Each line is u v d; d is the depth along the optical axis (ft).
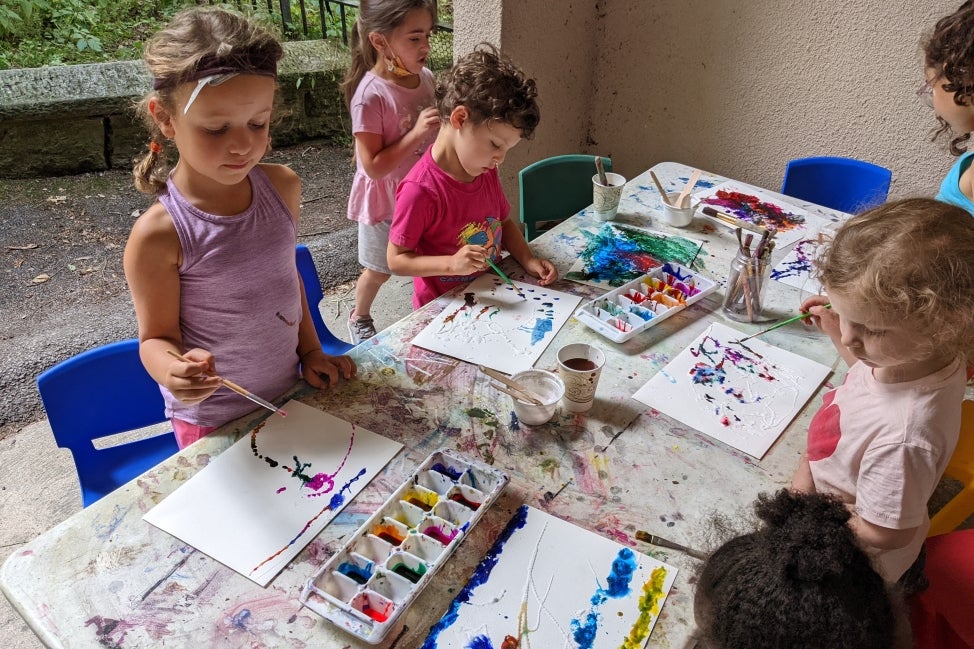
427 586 3.18
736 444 4.03
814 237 6.39
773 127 8.80
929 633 3.94
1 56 14.34
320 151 14.24
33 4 15.01
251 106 3.74
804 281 5.70
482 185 6.01
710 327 5.10
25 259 10.48
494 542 3.39
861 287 2.88
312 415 4.19
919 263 2.78
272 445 3.96
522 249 5.96
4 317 9.31
